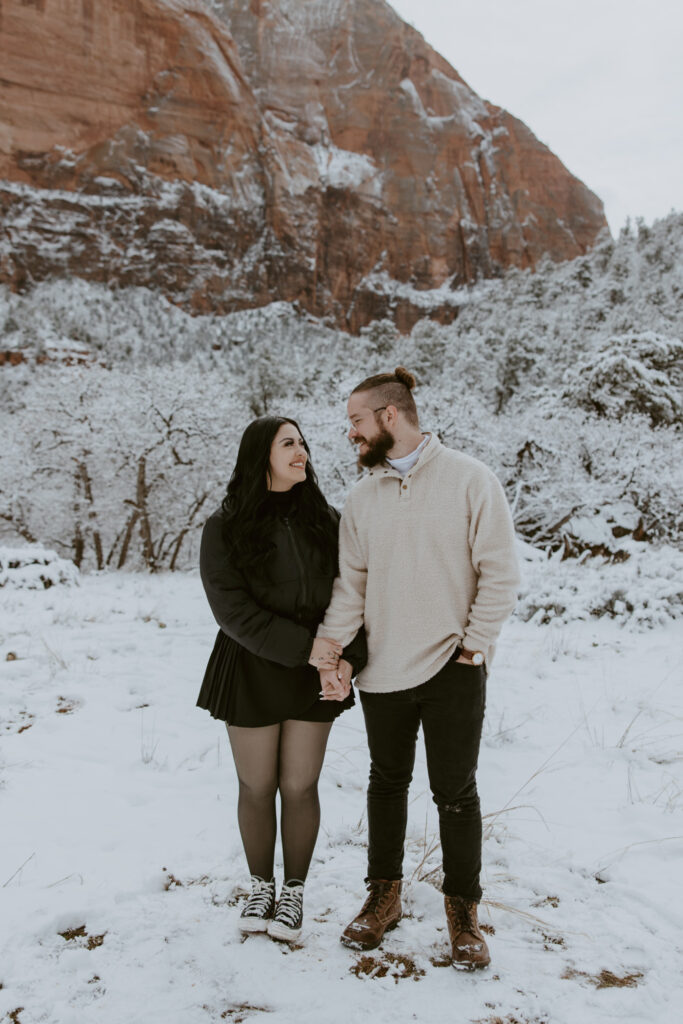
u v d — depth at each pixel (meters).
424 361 48.97
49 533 24.45
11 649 6.43
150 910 2.41
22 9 113.56
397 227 148.75
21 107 112.38
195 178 123.69
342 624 2.29
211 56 128.75
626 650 6.89
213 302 116.75
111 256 110.25
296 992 1.97
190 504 23.53
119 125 119.00
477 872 2.21
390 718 2.32
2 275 102.19
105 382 24.02
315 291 132.75
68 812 3.27
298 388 42.25
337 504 22.27
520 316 53.12
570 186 174.88
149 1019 1.84
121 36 121.06
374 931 2.20
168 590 12.35
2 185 107.50
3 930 2.26
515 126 174.38
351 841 3.08
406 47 163.50
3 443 23.55
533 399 34.16
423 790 3.66
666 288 53.34
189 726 4.67
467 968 2.07
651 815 3.28
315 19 159.50
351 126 151.88
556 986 2.00
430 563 2.23
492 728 4.72
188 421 23.19
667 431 19.84
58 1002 1.91
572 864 2.81
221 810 3.35
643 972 2.08
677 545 17.33
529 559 12.05
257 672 2.28
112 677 5.72
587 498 18.14
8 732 4.38
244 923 2.26
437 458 2.29
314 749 2.35
